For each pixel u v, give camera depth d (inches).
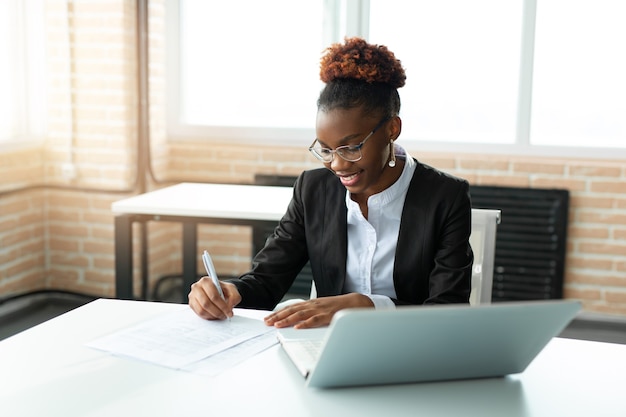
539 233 146.8
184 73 165.9
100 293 155.8
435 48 153.6
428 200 71.6
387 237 72.6
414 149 155.1
